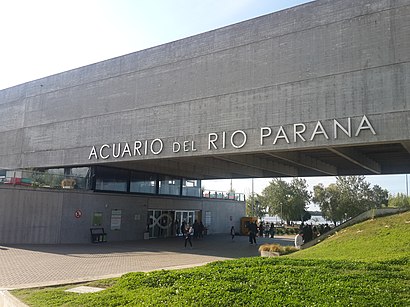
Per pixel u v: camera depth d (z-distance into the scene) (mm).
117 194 30156
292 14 19859
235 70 21438
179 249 24688
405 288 7766
